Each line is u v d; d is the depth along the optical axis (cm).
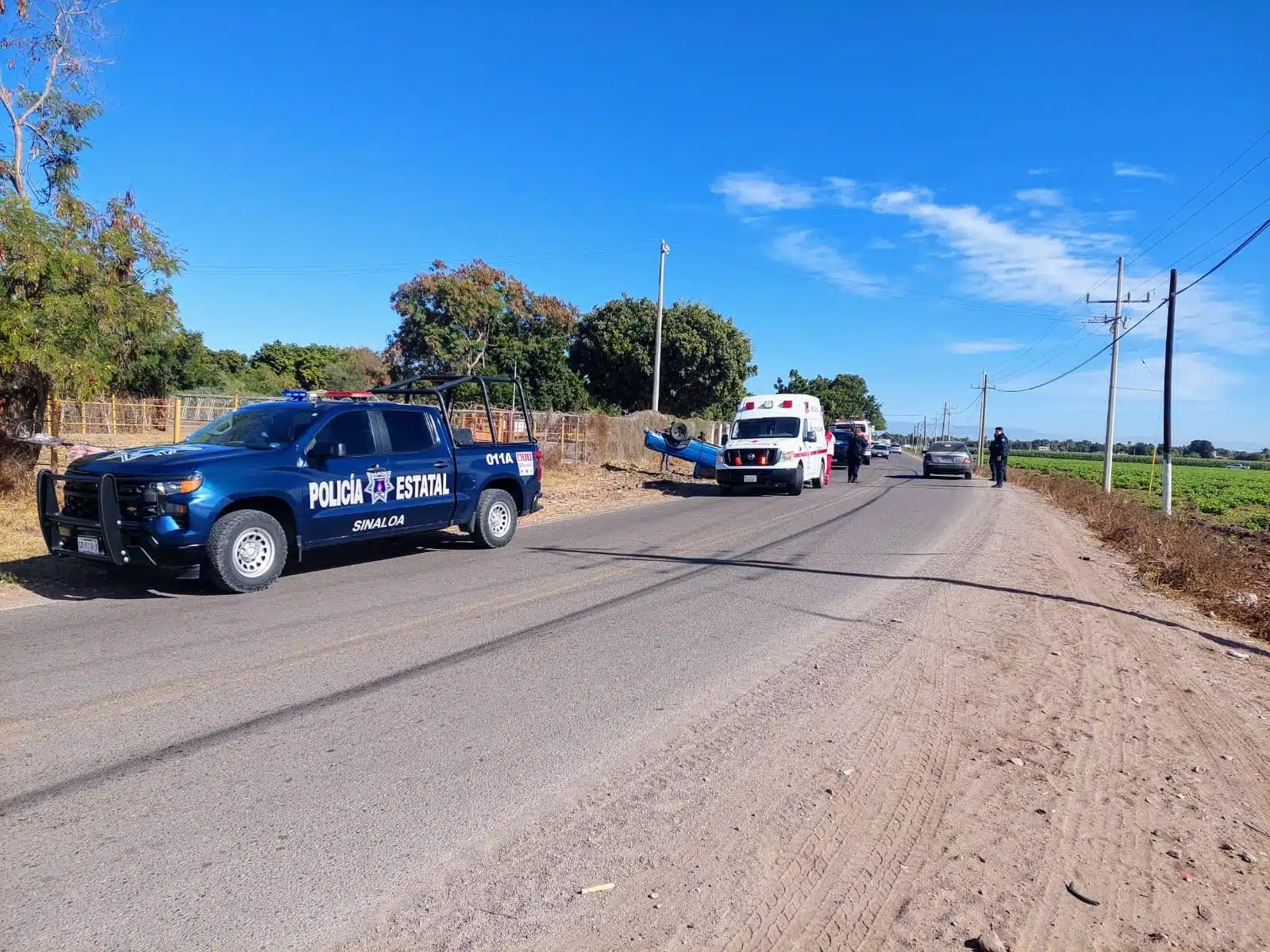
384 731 482
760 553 1167
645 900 324
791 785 431
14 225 1223
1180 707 590
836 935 308
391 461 978
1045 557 1264
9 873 328
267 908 309
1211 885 354
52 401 1603
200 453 833
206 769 426
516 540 1244
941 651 694
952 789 435
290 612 755
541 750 462
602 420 2900
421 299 4150
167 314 1512
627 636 703
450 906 315
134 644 642
